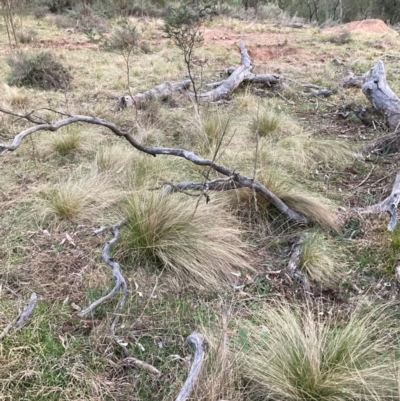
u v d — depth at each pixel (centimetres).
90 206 373
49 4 1540
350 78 793
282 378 217
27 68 743
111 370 234
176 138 540
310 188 440
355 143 555
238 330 259
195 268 307
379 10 2577
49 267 309
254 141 528
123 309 272
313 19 2534
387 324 268
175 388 220
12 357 232
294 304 285
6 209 376
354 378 210
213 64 959
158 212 326
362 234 358
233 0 2028
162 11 1595
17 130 533
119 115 594
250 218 371
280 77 776
